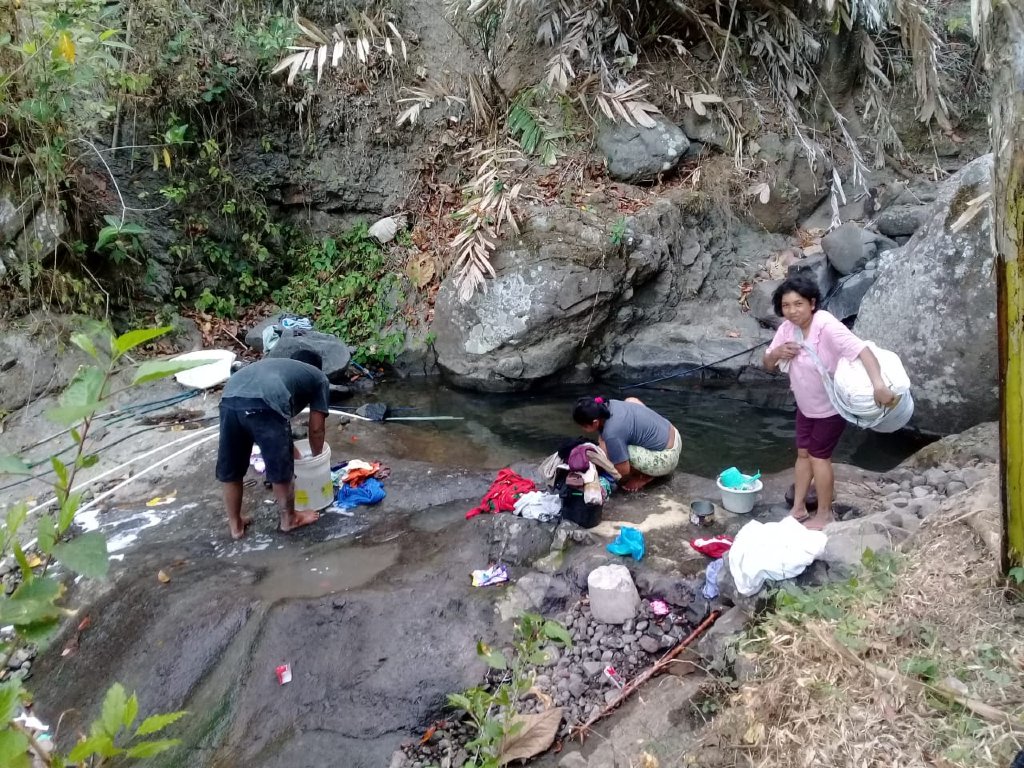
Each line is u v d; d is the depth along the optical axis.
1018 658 2.51
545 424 6.94
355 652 3.66
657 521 4.55
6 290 6.86
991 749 2.21
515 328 7.85
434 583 4.06
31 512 5.24
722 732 2.64
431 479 5.46
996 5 2.37
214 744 3.37
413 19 9.94
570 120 8.98
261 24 8.96
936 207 6.51
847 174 9.12
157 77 8.02
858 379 3.83
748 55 9.26
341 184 9.34
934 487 4.55
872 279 7.64
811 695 2.57
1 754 1.13
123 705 1.27
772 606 3.33
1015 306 2.46
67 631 4.10
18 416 6.45
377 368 8.55
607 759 2.86
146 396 6.96
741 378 7.93
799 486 4.38
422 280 8.70
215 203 8.65
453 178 9.40
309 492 4.97
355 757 3.23
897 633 2.73
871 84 9.05
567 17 8.99
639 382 8.15
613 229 7.88
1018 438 2.56
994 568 2.88
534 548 4.30
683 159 9.03
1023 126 2.34
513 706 3.18
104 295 7.51
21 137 6.74
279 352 5.11
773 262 8.75
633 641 3.62
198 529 4.87
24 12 6.45
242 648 3.75
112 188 7.86
